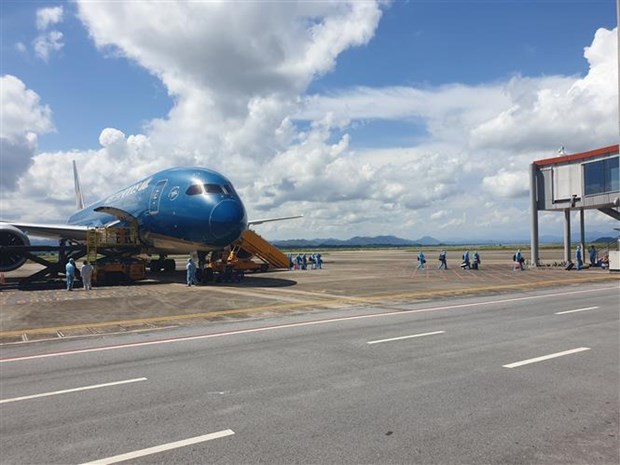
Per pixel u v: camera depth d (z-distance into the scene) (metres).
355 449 5.36
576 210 38.81
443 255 43.53
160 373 8.80
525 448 5.32
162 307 18.34
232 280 30.06
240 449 5.41
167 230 28.72
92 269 26.30
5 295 23.03
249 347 11.00
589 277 30.92
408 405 6.81
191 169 29.45
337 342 11.38
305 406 6.84
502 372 8.50
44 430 6.06
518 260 39.09
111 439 5.75
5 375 8.84
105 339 12.33
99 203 42.78
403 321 14.38
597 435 5.66
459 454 5.20
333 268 46.88
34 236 33.69
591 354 9.81
